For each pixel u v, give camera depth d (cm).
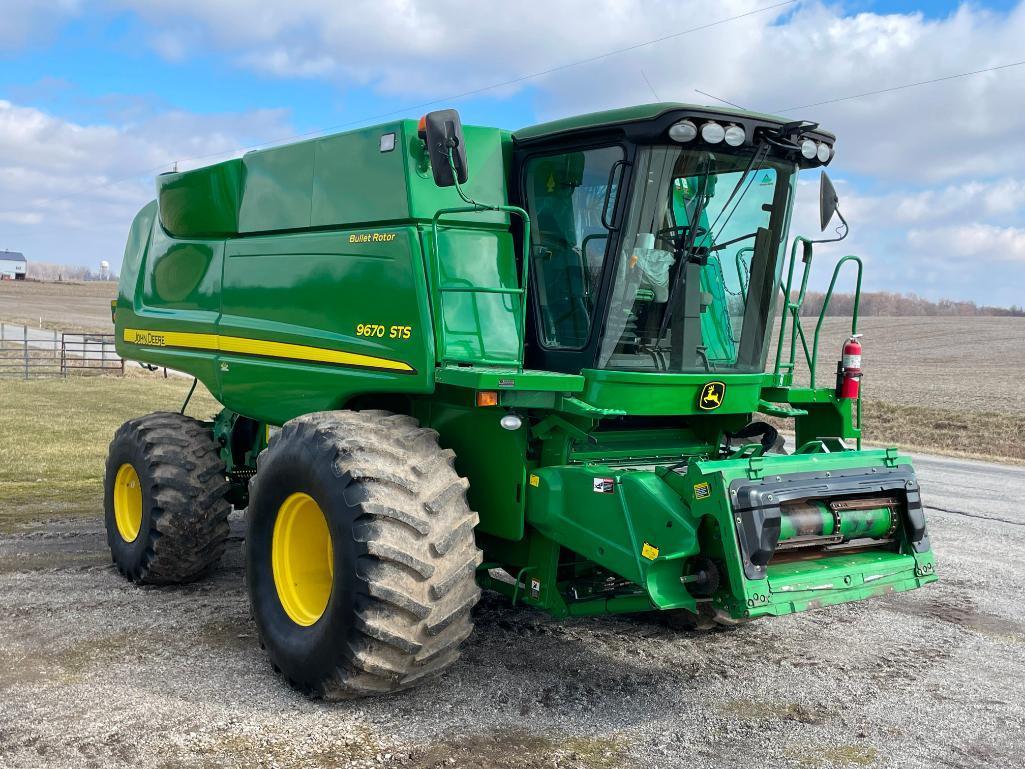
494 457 464
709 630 547
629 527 405
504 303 461
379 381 454
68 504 877
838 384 526
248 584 466
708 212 465
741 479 389
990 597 637
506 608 578
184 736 377
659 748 383
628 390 447
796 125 450
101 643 491
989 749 393
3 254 15675
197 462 597
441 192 452
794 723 415
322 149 506
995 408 2445
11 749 361
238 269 570
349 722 397
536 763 364
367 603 388
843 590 410
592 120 448
